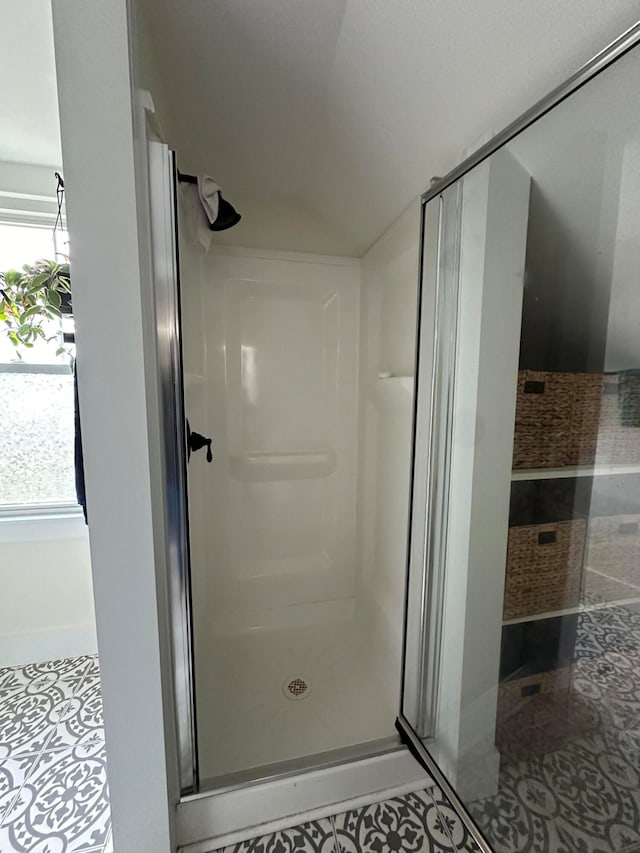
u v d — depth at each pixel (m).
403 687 1.27
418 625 1.23
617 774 0.93
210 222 1.07
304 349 1.76
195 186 1.03
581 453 0.97
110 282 0.64
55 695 1.47
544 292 0.95
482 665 1.07
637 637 0.90
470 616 1.06
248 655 1.63
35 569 1.63
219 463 1.70
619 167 0.72
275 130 1.07
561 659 1.03
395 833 0.97
